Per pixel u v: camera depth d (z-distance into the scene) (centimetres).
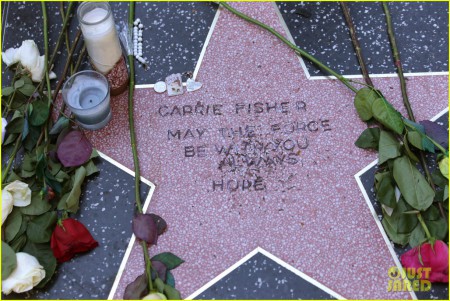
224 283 106
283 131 119
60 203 110
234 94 124
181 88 124
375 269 107
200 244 110
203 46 130
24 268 101
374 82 125
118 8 136
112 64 119
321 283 106
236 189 114
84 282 107
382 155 112
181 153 118
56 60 128
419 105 122
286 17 133
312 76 125
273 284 106
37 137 115
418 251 104
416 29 132
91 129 120
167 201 114
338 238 110
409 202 107
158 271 105
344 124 120
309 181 115
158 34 132
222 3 133
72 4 133
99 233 111
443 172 110
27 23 134
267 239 110
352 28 129
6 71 127
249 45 130
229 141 119
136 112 122
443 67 127
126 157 118
